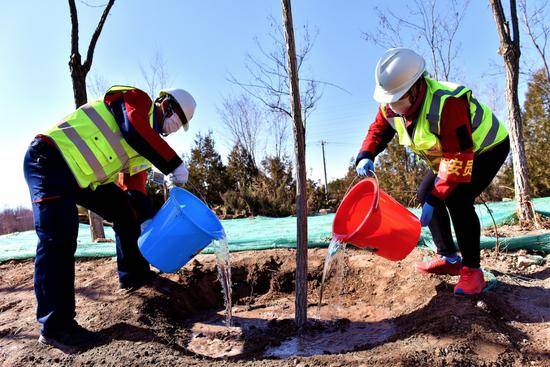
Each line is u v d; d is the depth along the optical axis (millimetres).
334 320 3199
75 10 5238
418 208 6754
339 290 3783
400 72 2615
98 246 4965
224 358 2688
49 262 2701
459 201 2846
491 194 11094
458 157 2613
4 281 4180
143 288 3520
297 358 2404
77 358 2535
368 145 3262
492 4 5270
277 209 10711
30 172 2748
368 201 2982
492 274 3301
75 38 5309
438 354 2283
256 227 6742
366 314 3270
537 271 3500
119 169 3008
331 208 12469
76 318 3127
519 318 2729
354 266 3887
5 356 2674
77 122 2812
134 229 3479
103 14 5430
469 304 2768
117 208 3344
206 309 3707
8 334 2980
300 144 2844
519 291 3115
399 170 13156
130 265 3549
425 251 3926
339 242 2855
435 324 2600
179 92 3051
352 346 2754
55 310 2713
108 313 3135
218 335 3100
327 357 2385
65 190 2756
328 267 3365
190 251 2912
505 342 2377
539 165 11195
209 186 13477
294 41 2781
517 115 5121
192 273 3816
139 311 3164
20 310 3443
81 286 3750
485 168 2850
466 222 2855
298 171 2875
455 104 2570
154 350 2594
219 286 3875
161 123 3016
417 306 3068
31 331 2977
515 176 5137
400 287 3459
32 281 4117
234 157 14859
